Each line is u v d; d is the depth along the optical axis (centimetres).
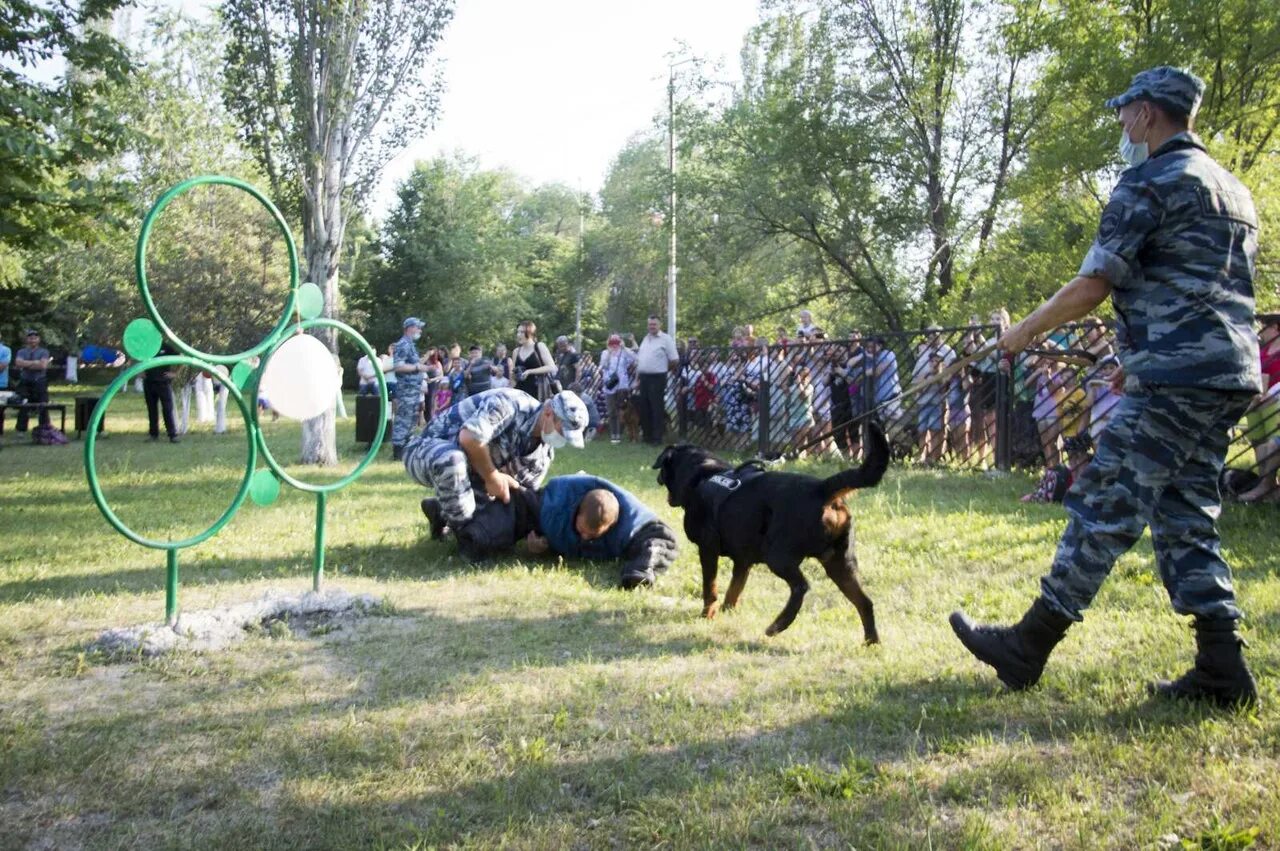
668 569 591
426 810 280
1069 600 333
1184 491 318
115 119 1079
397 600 523
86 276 2166
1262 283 1218
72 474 1128
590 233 4831
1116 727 318
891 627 457
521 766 305
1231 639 318
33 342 1599
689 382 1497
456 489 587
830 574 427
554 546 624
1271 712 315
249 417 461
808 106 2023
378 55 1206
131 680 394
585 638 454
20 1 1016
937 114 1986
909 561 593
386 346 4766
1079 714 328
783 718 342
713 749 318
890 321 2081
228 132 2770
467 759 312
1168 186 305
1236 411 312
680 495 503
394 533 721
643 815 271
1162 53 1305
